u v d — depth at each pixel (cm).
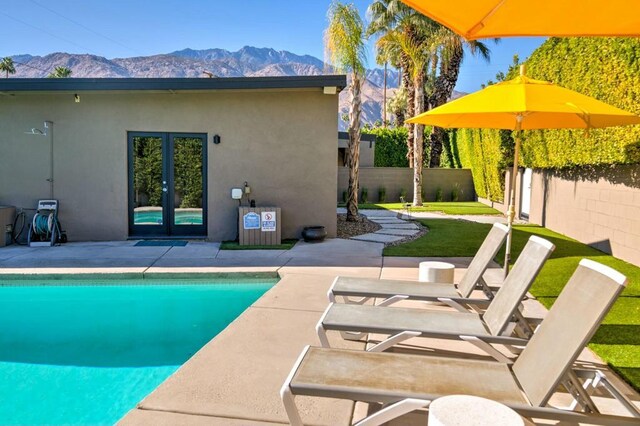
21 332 531
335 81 951
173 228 1047
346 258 826
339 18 1217
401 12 1773
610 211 847
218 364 379
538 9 338
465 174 2252
